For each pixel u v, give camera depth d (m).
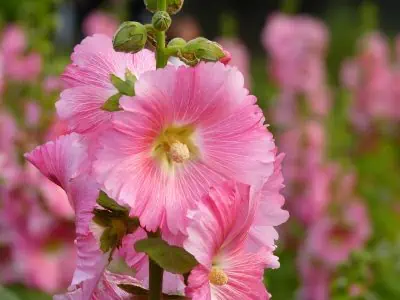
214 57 0.85
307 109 2.31
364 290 1.50
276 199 0.87
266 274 2.08
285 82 2.36
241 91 0.84
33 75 1.85
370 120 2.66
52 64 1.85
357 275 1.50
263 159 0.84
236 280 0.85
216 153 0.85
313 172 2.12
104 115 0.86
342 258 1.79
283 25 2.45
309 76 2.35
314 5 6.16
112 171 0.82
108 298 0.87
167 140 0.84
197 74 0.83
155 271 0.86
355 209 1.93
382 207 2.54
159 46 0.85
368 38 2.69
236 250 0.85
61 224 1.64
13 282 1.71
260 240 0.87
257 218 0.87
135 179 0.82
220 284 0.84
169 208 0.83
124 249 0.88
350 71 2.68
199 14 6.27
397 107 2.68
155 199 0.83
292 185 2.13
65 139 0.86
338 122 2.74
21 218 1.64
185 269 0.82
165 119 0.83
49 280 1.66
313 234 1.88
